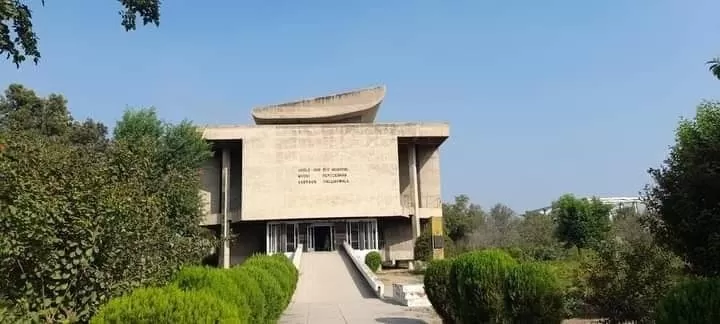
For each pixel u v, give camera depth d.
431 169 55.84
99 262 7.28
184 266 9.20
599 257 11.59
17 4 7.58
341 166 51.78
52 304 6.88
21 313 6.34
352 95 57.38
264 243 53.19
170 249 9.67
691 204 9.08
